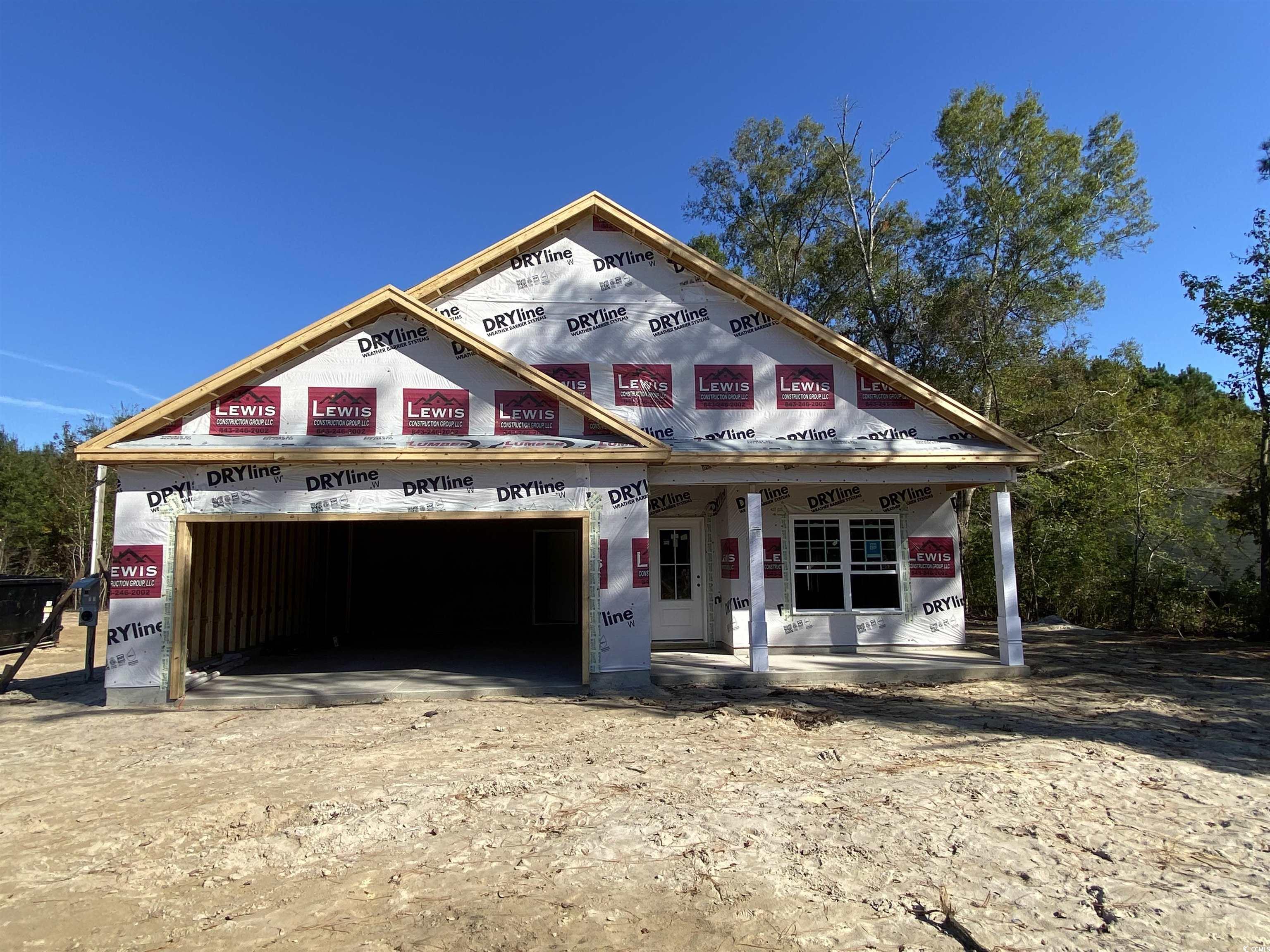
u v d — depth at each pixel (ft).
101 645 57.72
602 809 17.70
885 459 36.65
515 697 32.14
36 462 114.01
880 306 81.15
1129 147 72.59
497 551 59.93
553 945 11.64
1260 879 13.91
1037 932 11.97
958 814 17.26
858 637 42.14
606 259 40.63
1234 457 64.59
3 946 11.84
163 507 31.58
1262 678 36.01
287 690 32.94
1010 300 73.15
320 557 56.65
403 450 32.01
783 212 96.43
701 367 40.09
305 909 13.00
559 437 34.27
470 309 39.81
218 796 19.08
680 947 11.59
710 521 44.83
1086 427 70.13
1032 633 55.42
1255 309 47.85
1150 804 18.08
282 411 33.06
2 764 22.56
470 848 15.53
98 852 15.65
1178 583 59.16
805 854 15.06
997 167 74.49
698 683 34.68
